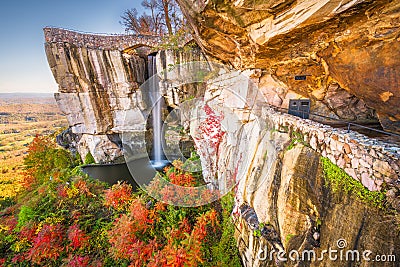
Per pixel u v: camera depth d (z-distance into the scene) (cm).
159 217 530
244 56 434
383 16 217
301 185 294
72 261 478
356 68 304
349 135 255
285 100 541
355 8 217
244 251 400
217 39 402
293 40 313
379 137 328
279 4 237
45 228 573
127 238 481
